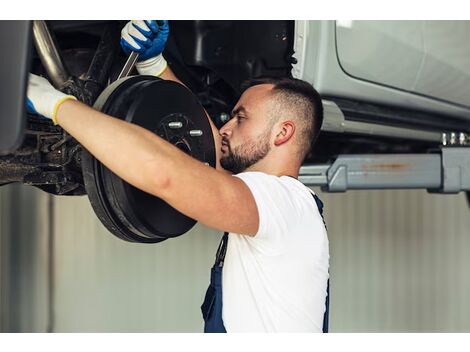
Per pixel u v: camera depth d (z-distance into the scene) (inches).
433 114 104.2
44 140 57.0
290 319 56.3
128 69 61.0
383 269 187.8
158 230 55.1
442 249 189.8
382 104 93.4
